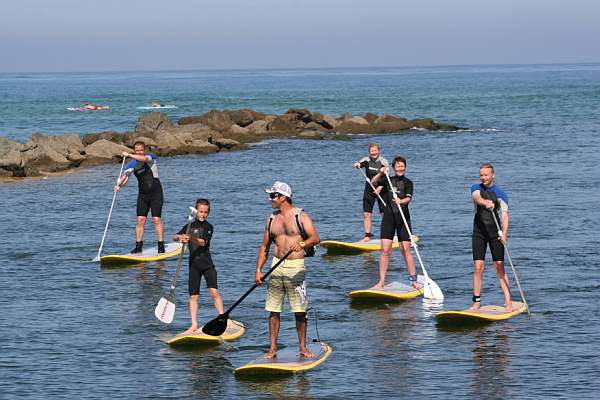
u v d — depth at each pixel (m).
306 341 15.67
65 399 12.93
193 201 33.81
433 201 32.72
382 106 116.31
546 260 22.16
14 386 13.48
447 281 20.42
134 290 19.88
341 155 52.31
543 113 90.81
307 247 14.41
